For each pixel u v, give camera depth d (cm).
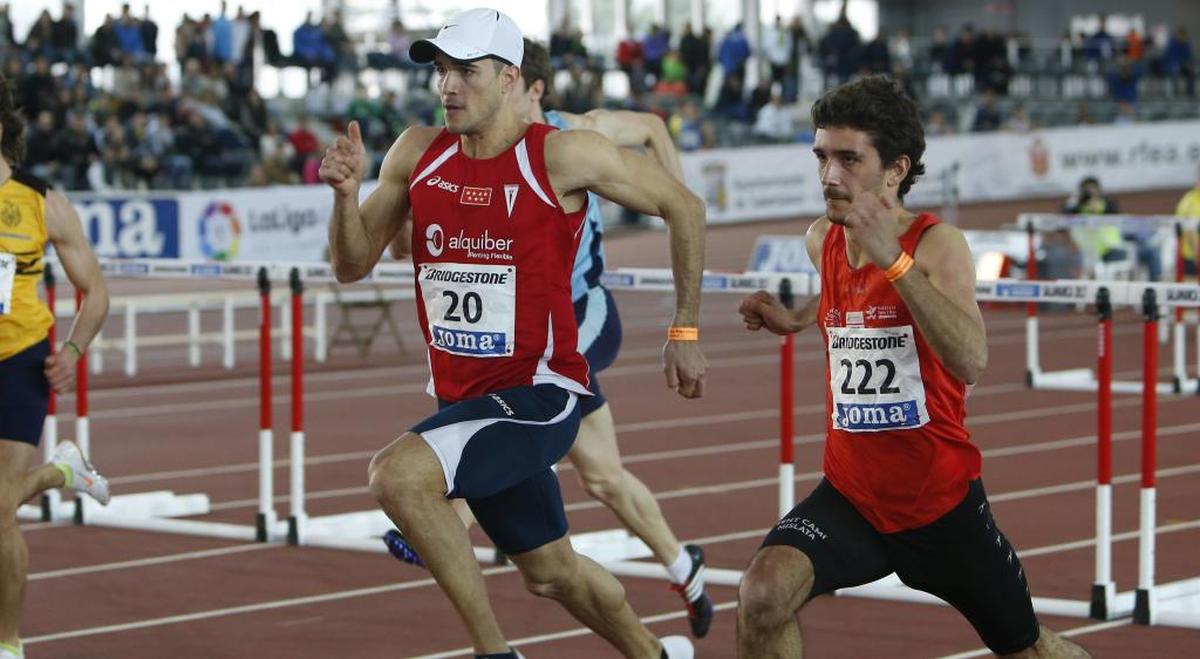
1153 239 7438
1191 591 2633
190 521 3375
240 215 8562
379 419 4912
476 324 1797
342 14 11706
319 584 2808
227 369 6212
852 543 1622
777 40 12238
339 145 1781
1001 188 12006
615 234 10531
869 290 1598
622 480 2339
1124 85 13538
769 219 11125
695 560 2384
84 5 11031
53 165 8662
